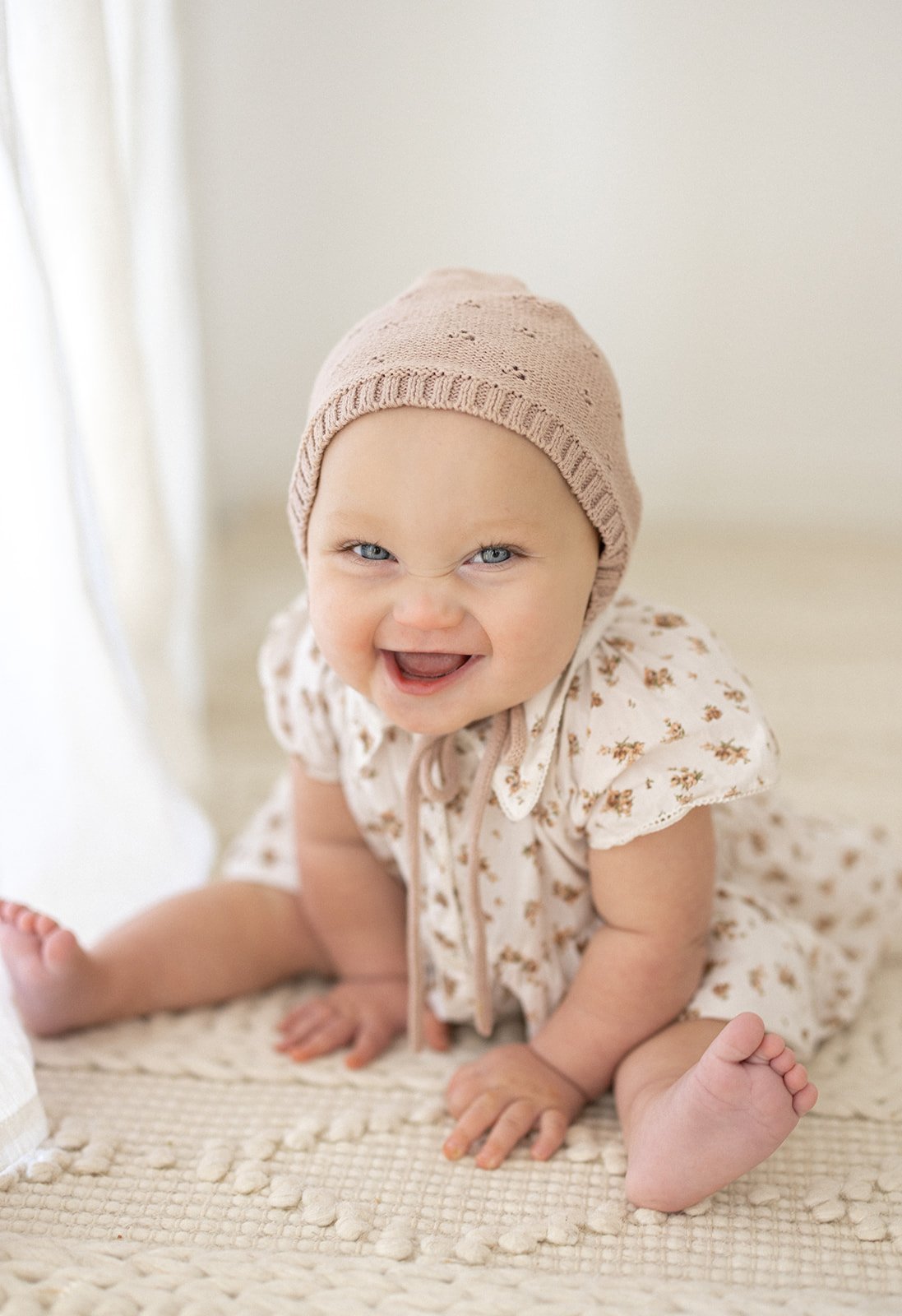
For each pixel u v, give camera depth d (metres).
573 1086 1.05
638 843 1.01
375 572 0.94
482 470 0.89
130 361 1.28
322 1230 0.92
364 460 0.91
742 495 2.43
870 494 2.41
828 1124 1.03
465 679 0.95
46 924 1.10
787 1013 1.06
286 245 2.32
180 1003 1.18
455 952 1.11
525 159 2.26
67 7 1.14
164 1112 1.04
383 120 2.25
